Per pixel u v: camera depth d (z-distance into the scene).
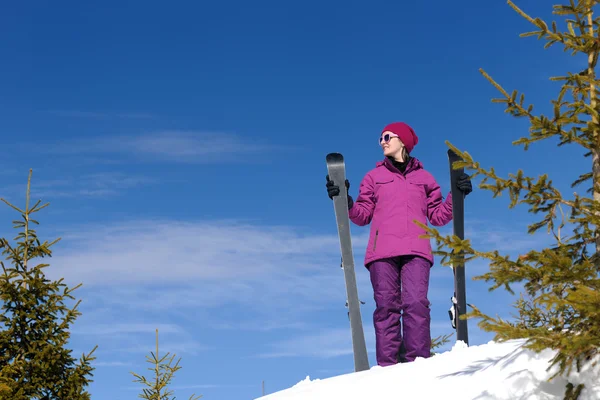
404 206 5.72
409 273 5.54
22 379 5.38
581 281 2.95
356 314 5.72
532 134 3.25
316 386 4.63
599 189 3.29
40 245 5.96
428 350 5.39
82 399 5.66
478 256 3.11
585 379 3.03
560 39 3.35
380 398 3.86
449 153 5.91
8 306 5.70
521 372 3.25
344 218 5.97
